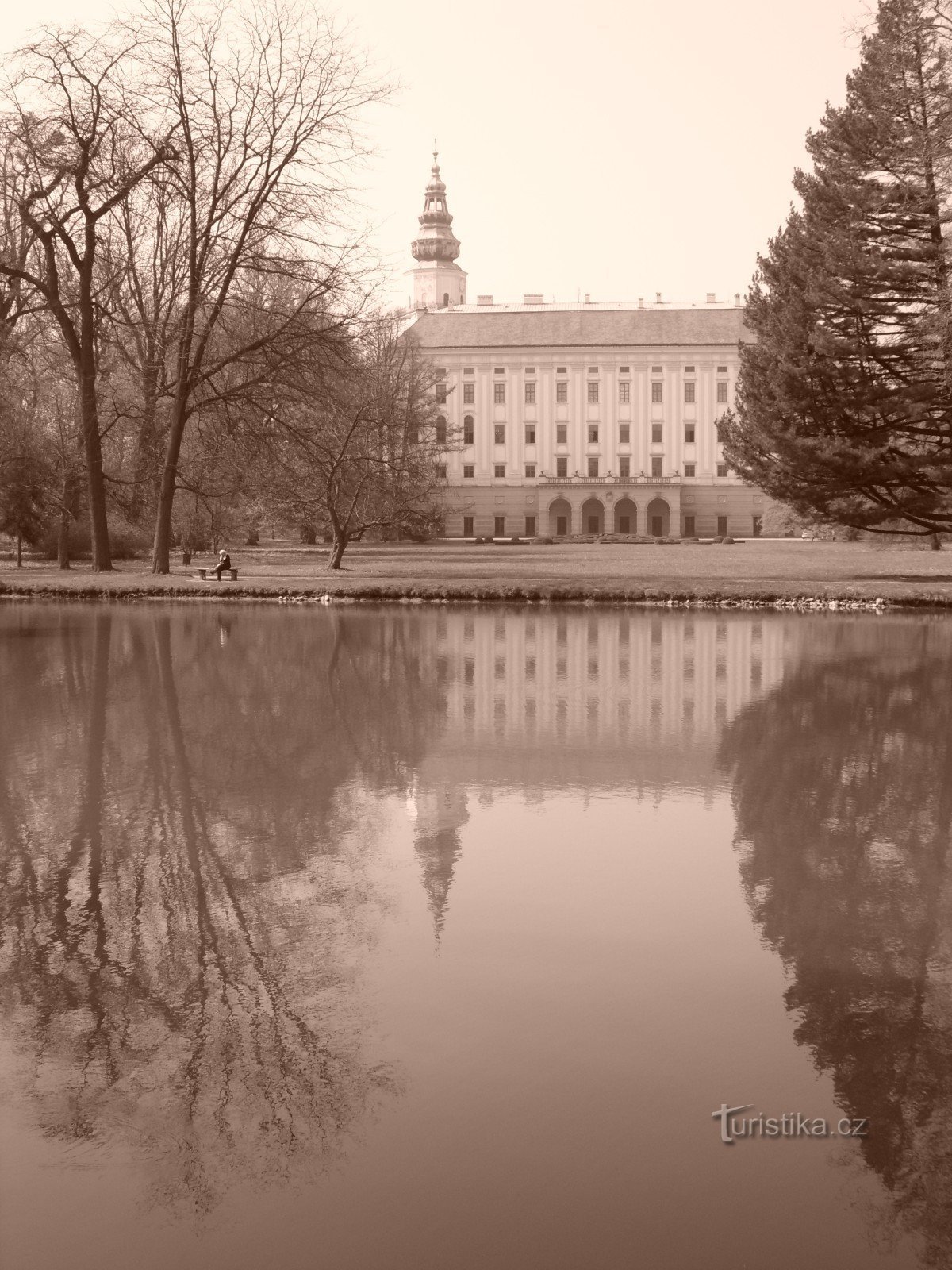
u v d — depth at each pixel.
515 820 7.73
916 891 6.25
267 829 7.44
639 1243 3.32
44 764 9.35
